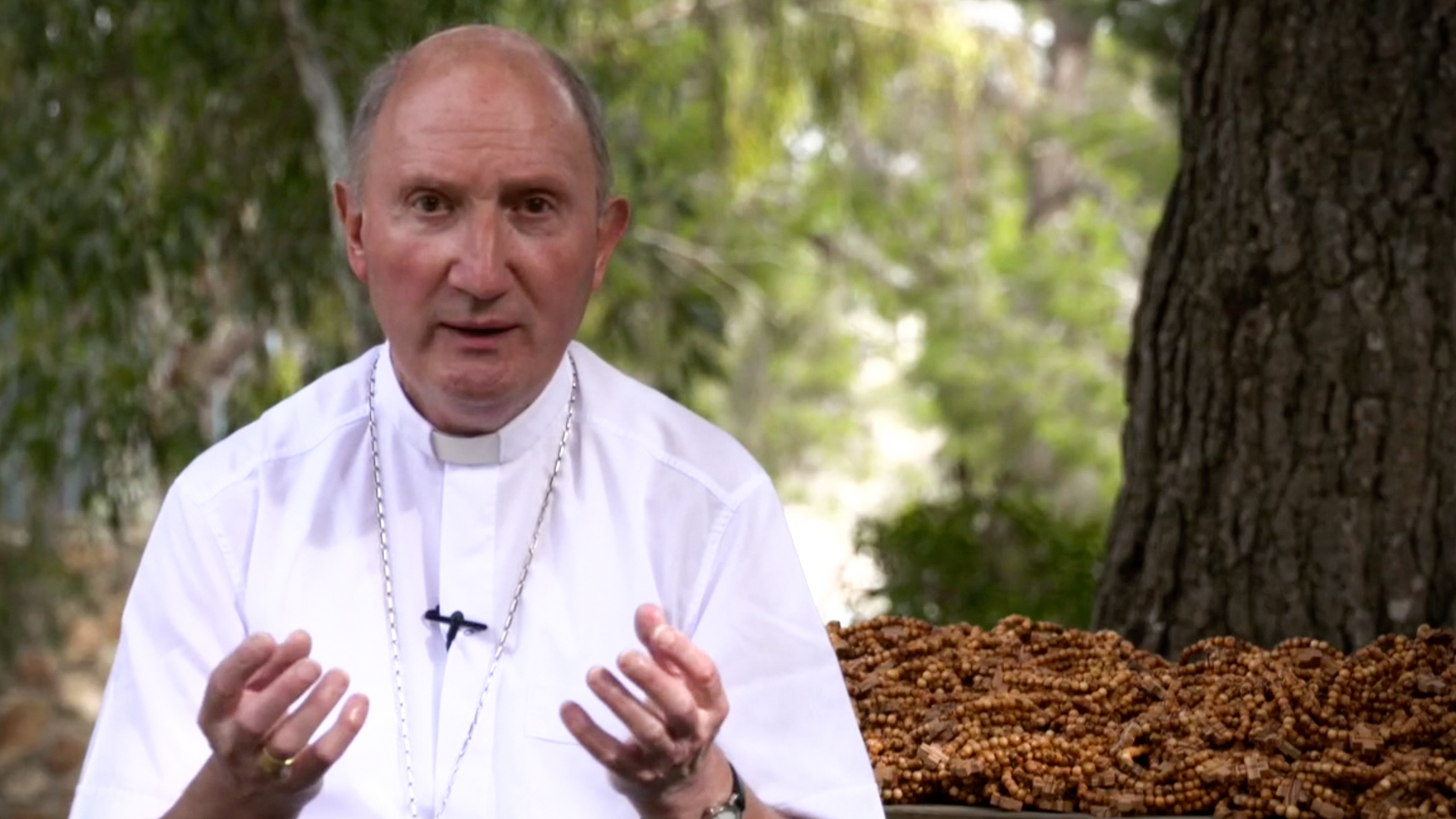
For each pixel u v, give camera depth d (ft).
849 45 56.65
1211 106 20.11
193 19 33.45
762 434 86.53
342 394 12.64
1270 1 19.71
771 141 57.21
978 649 16.71
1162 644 20.01
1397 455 18.92
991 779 14.42
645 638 10.14
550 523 12.32
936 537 29.76
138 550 50.72
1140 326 20.76
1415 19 19.21
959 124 70.18
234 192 36.32
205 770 10.66
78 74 35.50
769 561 12.20
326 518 12.30
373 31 34.04
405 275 11.39
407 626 12.12
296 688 9.99
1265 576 19.35
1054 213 96.02
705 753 10.52
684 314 45.44
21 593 48.29
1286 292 19.39
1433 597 18.78
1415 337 18.93
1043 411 81.61
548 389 12.42
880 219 82.12
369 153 11.72
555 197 11.43
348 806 11.74
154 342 39.52
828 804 11.84
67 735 50.11
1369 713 15.17
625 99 51.93
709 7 54.75
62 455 38.52
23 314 37.93
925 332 85.25
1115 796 14.14
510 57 11.50
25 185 35.01
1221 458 19.72
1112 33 44.11
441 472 12.32
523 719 11.91
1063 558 29.32
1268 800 13.88
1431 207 19.02
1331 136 19.31
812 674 12.07
